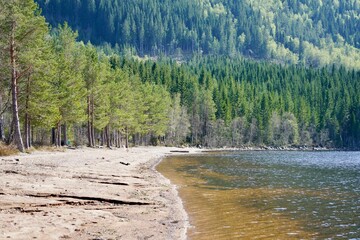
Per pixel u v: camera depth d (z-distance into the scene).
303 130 136.50
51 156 33.06
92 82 58.72
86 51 61.81
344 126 139.12
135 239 11.20
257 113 133.38
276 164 45.75
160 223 13.51
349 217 14.80
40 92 40.34
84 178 22.55
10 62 33.88
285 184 25.33
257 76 183.00
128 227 12.52
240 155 72.38
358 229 12.95
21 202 14.12
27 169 22.47
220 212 15.73
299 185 24.83
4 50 34.03
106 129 69.25
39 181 18.97
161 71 136.50
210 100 124.12
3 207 13.12
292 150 120.88
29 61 34.50
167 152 78.12
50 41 48.66
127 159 42.62
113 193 18.48
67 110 48.97
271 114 133.50
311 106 150.12
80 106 51.56
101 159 36.09
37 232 10.66
